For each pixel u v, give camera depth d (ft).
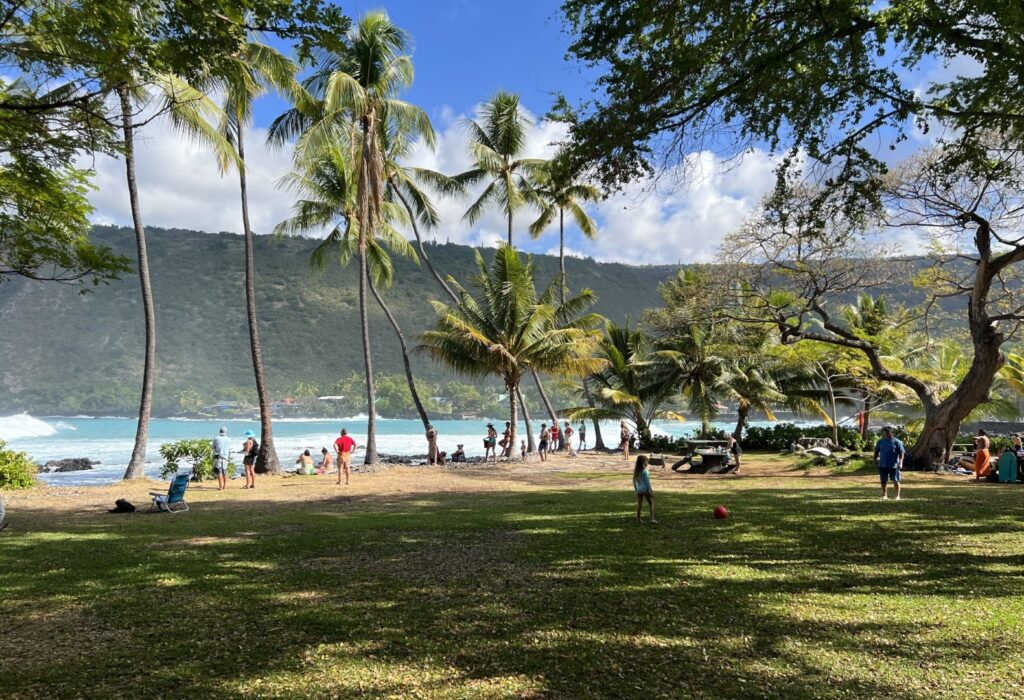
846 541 30.60
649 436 117.29
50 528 36.65
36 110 24.08
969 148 35.19
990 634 17.13
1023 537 31.14
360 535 33.55
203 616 19.27
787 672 14.76
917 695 13.47
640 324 115.96
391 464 96.43
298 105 73.87
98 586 22.77
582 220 111.96
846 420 111.86
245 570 25.29
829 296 70.33
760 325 79.92
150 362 68.80
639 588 22.18
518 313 94.63
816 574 24.08
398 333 103.14
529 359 96.43
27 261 31.94
